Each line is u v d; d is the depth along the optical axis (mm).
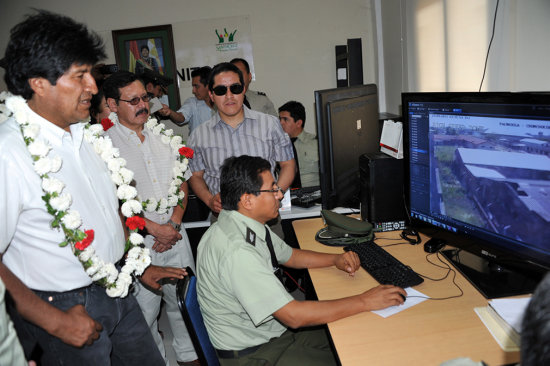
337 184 2154
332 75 5117
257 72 5125
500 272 1569
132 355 1689
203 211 2660
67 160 1434
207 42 5066
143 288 2217
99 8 5023
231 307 1522
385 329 1312
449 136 1604
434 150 1688
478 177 1519
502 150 1408
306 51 5066
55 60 1262
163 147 2357
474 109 1478
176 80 5145
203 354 1378
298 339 1622
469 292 1479
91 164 1575
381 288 1470
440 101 1607
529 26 2123
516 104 1332
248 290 1427
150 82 3441
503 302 1309
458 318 1335
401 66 4238
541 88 2080
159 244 2262
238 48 5078
